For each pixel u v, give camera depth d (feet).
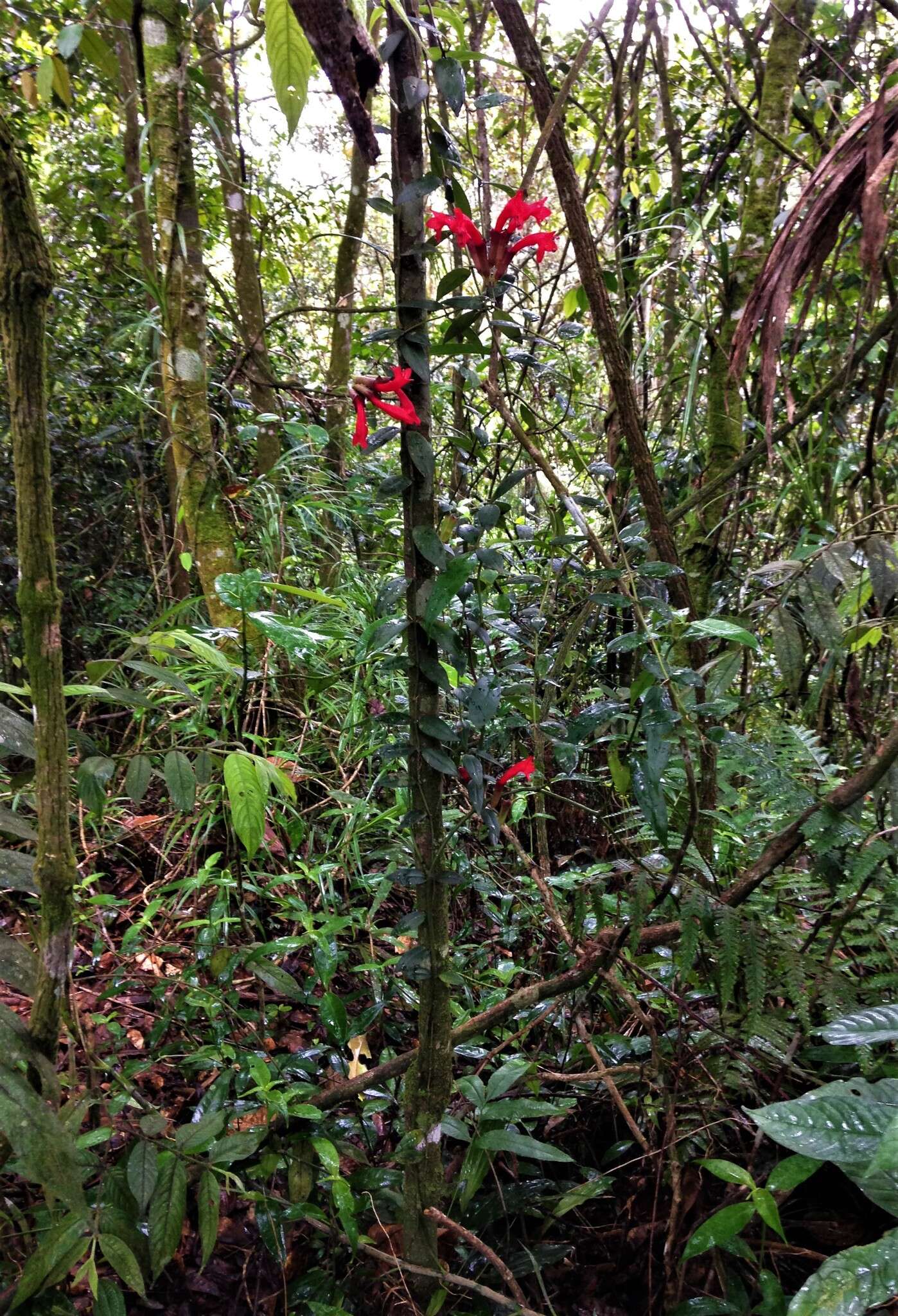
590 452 8.50
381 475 11.16
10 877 2.85
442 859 3.95
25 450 2.53
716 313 8.84
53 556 2.64
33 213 2.45
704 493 6.79
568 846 7.29
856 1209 4.30
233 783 4.21
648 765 3.51
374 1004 5.35
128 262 11.73
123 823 7.36
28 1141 2.41
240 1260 4.47
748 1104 4.63
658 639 3.94
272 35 4.19
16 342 2.46
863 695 6.79
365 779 7.45
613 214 8.27
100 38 7.41
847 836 3.94
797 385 8.36
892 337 5.19
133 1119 4.82
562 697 5.28
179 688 3.95
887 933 4.61
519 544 6.75
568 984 4.47
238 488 8.80
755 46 7.78
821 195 4.11
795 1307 2.78
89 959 6.21
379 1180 4.38
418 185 3.47
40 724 2.70
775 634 4.09
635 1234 4.40
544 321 7.82
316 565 9.53
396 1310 4.14
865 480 7.28
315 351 15.78
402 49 3.45
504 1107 4.10
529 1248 4.39
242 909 5.89
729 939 4.04
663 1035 5.03
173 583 9.87
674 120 10.05
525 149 13.48
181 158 7.63
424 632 3.69
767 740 4.95
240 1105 4.63
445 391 9.14
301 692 8.10
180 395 7.88
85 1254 3.88
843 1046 4.30
